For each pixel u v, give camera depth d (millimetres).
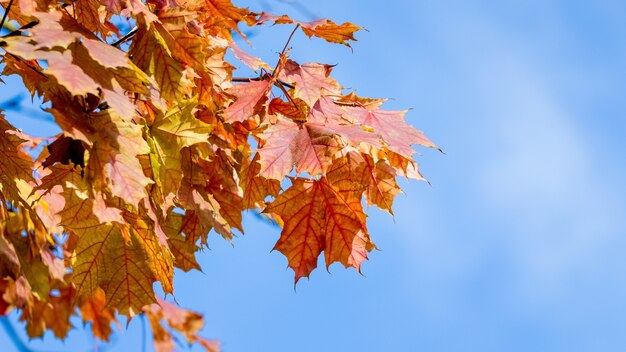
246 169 3021
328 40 3121
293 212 3016
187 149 2844
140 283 2930
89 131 2277
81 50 2242
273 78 2959
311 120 2875
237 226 3125
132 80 2365
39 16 2279
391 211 3051
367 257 3021
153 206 2740
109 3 2531
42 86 2547
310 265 3041
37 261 3424
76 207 2803
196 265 3129
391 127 2945
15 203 3018
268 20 3033
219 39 3160
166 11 2680
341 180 2986
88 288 2895
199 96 2922
